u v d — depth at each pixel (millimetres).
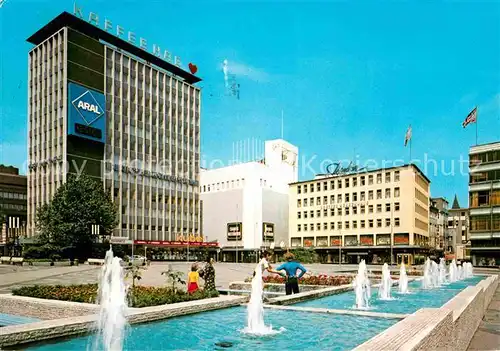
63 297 13414
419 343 5984
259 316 11336
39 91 75312
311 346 8609
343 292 19719
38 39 77438
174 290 14484
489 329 13109
